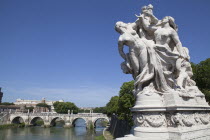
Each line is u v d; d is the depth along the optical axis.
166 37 8.27
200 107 8.11
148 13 8.85
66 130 79.44
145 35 8.98
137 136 7.20
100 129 84.62
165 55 7.97
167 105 7.17
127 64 8.62
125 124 37.50
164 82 7.75
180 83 8.11
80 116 89.75
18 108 119.12
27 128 84.81
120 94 39.06
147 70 7.95
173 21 8.78
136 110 7.47
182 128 6.89
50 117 93.44
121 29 8.59
